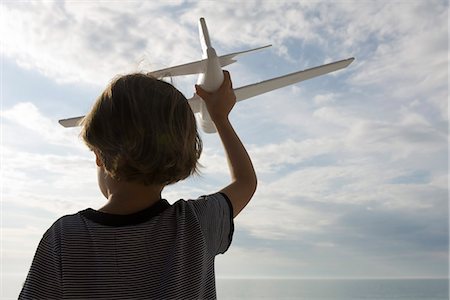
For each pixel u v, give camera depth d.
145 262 1.48
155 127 1.52
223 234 1.70
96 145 1.54
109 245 1.47
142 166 1.51
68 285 1.42
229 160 1.98
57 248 1.45
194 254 1.55
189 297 1.49
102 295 1.42
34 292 1.41
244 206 1.86
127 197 1.58
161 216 1.57
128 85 1.57
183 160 1.60
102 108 1.54
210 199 1.72
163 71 1.81
